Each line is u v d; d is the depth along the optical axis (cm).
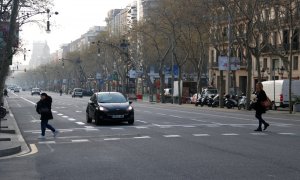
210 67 8194
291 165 1070
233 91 6050
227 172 980
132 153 1320
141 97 8881
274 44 5609
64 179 933
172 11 5953
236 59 5050
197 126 2309
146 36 7706
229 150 1359
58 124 2538
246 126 2297
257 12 4359
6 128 2156
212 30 5369
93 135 1908
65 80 16850
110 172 1004
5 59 2342
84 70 13175
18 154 1348
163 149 1402
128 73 8725
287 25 4638
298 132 1966
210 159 1177
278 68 5988
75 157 1259
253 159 1170
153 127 2266
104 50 9756
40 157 1275
